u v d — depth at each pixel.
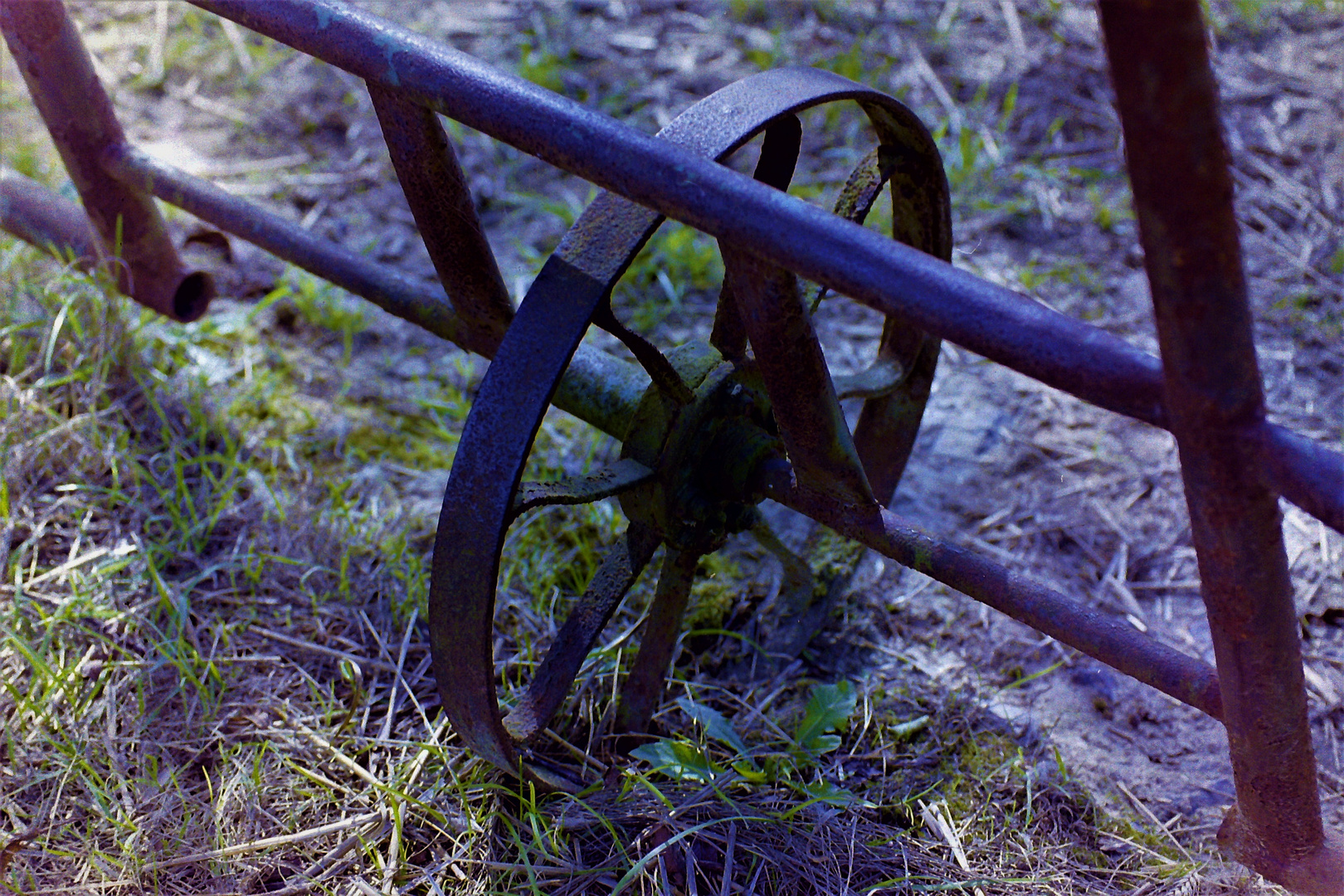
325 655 2.36
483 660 1.77
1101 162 3.79
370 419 2.94
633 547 2.02
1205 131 1.08
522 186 3.69
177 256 2.78
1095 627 1.73
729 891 1.93
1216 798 2.18
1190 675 1.66
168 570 2.51
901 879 1.96
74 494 2.63
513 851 2.02
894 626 2.50
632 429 1.88
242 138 3.75
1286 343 3.18
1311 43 4.21
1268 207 3.60
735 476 1.90
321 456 2.82
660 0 4.43
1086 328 1.30
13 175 2.89
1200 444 1.29
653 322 3.23
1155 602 2.59
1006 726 2.29
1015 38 4.27
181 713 2.22
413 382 3.07
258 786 2.07
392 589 2.49
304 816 2.06
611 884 1.97
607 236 1.70
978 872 2.01
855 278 1.37
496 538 1.67
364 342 3.17
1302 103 3.95
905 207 2.18
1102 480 2.87
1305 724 1.56
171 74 3.94
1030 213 3.62
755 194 1.42
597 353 2.08
